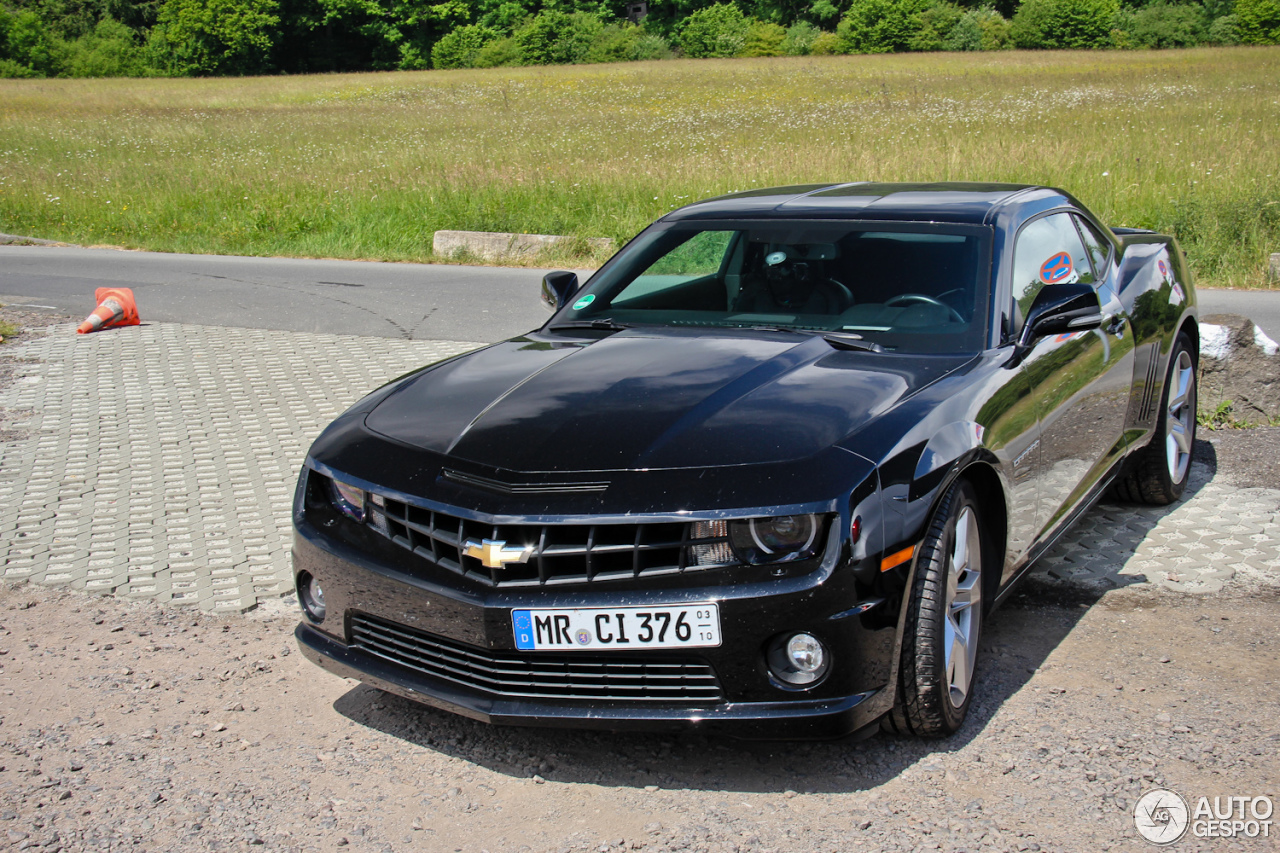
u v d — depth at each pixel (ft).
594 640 8.53
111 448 20.25
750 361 10.49
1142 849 7.82
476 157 68.13
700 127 84.53
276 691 11.02
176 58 303.07
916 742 9.52
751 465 8.54
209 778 9.35
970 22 260.21
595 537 8.50
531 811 8.71
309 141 86.58
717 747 9.62
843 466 8.49
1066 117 79.05
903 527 8.56
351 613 9.74
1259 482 16.66
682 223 13.74
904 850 7.95
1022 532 10.87
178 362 27.32
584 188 51.88
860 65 190.39
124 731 10.21
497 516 8.61
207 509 16.87
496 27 308.40
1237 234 38.11
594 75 186.80
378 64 309.01
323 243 49.29
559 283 13.84
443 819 8.63
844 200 13.32
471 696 9.04
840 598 8.23
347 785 9.19
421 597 9.07
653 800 8.79
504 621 8.68
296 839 8.40
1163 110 82.17
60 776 9.42
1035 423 10.84
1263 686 10.28
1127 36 253.65
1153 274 15.15
